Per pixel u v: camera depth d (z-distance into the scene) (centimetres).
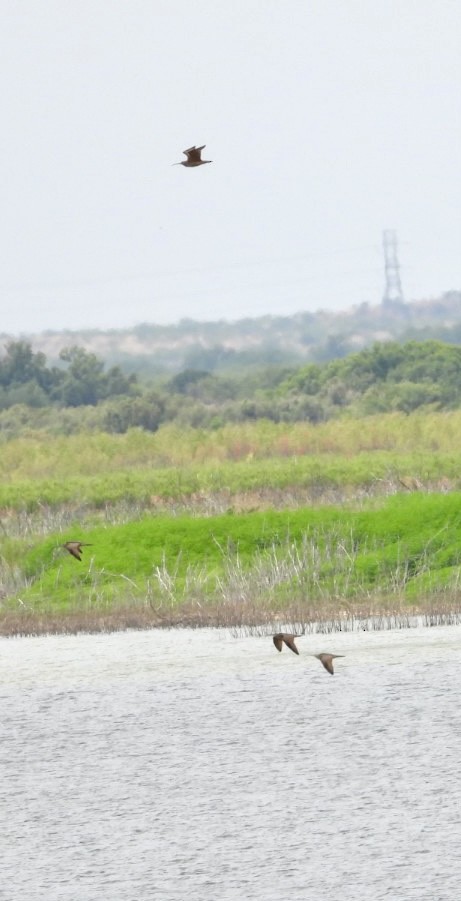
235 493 14712
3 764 6275
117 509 14050
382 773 5916
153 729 6756
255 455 19375
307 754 6241
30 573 11325
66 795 5816
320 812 5466
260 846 5138
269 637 8925
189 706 7138
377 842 5125
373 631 9006
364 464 15750
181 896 4719
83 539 11500
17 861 5088
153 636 9100
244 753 6300
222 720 6869
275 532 11225
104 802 5706
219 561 11025
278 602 9900
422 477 14625
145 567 11019
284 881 4806
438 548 10650
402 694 7212
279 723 6769
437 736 6419
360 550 10900
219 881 4831
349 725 6675
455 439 19700
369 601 9875
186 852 5109
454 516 10894
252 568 10638
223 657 8312
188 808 5584
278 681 7625
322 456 18212
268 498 14200
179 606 9888
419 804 5509
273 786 5816
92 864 5031
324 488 14638
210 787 5838
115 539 11400
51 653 8656
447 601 9712
